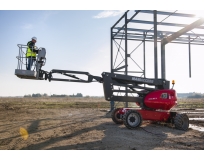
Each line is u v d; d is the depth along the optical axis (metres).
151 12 14.73
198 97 151.00
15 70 8.67
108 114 17.78
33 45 9.17
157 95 10.99
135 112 10.12
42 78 9.41
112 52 18.97
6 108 23.95
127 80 10.95
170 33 18.86
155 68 13.75
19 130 10.08
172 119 11.12
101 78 10.68
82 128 10.47
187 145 7.18
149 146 6.96
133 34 18.56
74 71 9.95
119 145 6.99
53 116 16.72
